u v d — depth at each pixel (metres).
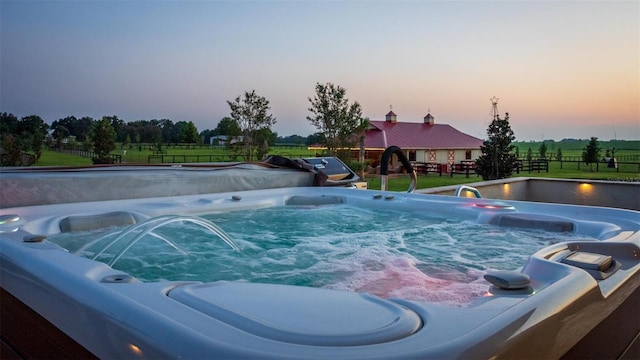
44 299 1.08
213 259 2.29
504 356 0.74
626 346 1.14
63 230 2.50
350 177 4.99
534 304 0.91
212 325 0.76
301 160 4.63
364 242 2.68
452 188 5.61
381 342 0.70
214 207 3.37
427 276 1.94
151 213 2.99
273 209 3.72
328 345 0.68
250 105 17.05
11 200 2.73
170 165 3.94
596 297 1.11
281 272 2.08
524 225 2.72
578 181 6.54
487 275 1.12
